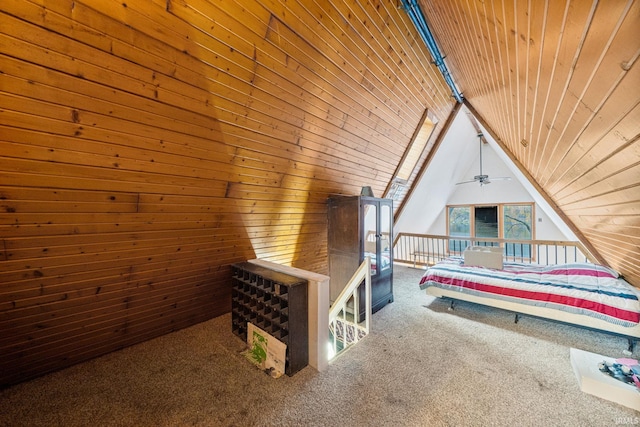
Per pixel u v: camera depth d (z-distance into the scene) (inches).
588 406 65.4
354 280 112.0
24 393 74.2
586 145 44.1
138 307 94.0
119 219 69.8
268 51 66.9
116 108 54.2
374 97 102.9
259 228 111.5
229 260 112.1
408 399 69.4
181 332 111.0
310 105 86.2
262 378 80.1
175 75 57.4
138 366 86.9
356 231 126.0
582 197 72.7
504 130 106.5
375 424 61.6
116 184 63.7
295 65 74.0
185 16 52.1
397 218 213.0
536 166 95.7
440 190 256.1
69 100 48.8
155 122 60.6
